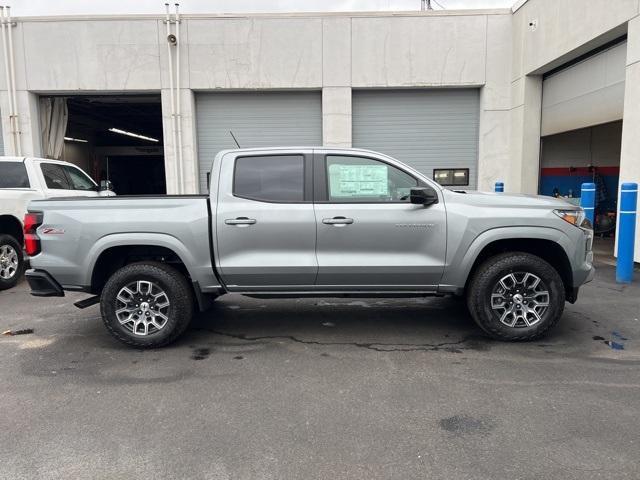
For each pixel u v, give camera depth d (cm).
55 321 568
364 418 332
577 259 466
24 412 344
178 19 1195
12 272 745
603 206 1321
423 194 446
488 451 290
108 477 269
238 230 464
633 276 750
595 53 980
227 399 363
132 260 496
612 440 300
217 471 274
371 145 1283
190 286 486
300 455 289
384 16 1212
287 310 602
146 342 466
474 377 396
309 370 416
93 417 337
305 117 1268
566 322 534
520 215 460
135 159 2669
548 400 354
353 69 1225
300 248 469
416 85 1235
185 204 468
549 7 1057
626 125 838
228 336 508
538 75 1171
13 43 1202
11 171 784
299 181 474
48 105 1289
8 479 267
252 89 1230
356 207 466
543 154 1327
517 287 471
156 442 304
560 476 265
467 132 1283
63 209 466
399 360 436
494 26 1225
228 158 480
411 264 466
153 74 1213
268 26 1209
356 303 630
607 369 409
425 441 302
